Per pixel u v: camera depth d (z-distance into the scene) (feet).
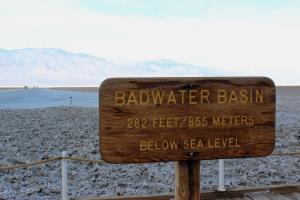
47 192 31.07
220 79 12.46
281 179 34.55
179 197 12.78
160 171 38.22
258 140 12.85
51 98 197.67
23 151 49.08
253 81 12.72
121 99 11.83
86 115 87.45
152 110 12.01
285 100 161.68
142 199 23.38
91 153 47.37
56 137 59.36
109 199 23.17
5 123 74.64
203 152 12.46
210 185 31.99
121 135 11.89
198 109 12.34
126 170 38.75
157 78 12.03
